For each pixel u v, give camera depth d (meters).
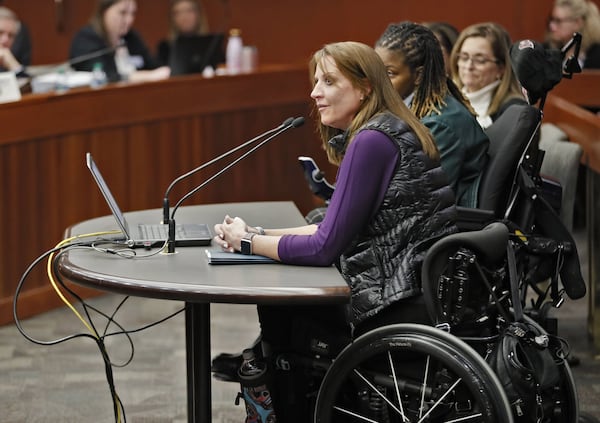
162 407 7.62
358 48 5.73
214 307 10.26
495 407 5.21
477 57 8.49
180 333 9.40
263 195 12.53
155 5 17.80
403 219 5.61
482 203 6.64
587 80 12.60
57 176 10.05
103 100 10.45
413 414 5.54
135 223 6.53
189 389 5.95
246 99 12.16
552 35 13.59
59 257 5.79
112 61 12.90
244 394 5.88
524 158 6.71
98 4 13.03
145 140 11.02
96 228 6.40
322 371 5.90
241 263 5.55
